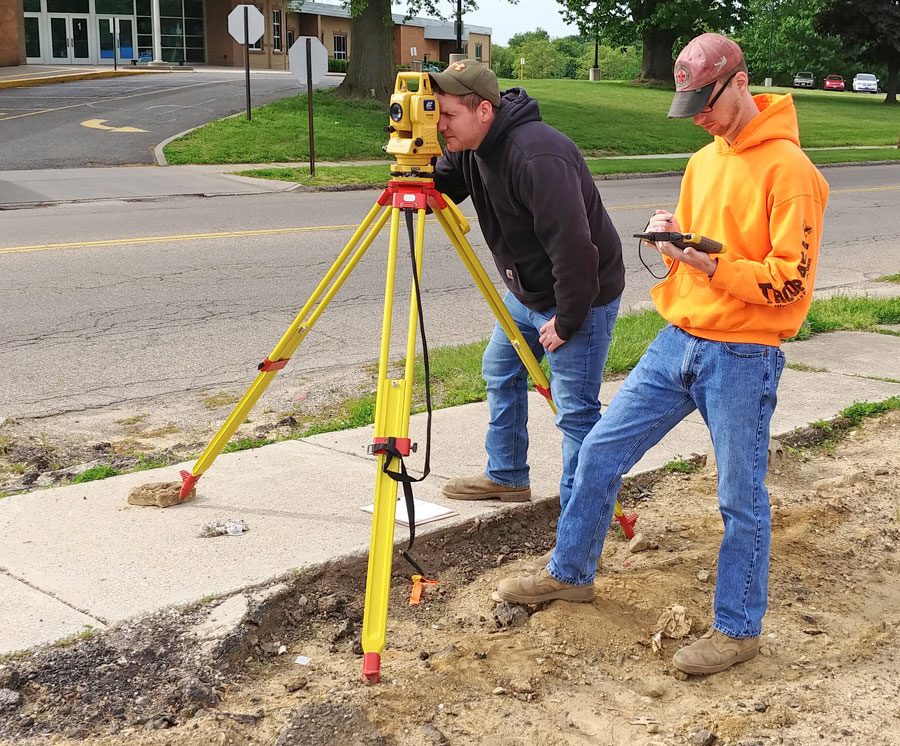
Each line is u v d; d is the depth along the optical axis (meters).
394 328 7.95
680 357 3.11
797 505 4.43
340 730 2.64
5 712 2.74
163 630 3.12
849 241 13.62
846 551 4.02
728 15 44.41
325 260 10.58
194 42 49.09
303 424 5.56
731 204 2.97
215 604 3.28
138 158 19.89
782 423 5.37
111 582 3.40
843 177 22.89
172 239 11.59
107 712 2.77
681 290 3.11
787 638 3.35
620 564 3.93
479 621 3.46
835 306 8.80
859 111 44.06
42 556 3.61
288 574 3.48
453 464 4.71
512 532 4.16
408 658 3.17
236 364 6.77
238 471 4.57
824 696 2.96
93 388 6.18
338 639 3.31
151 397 6.04
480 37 67.88
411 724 2.78
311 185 17.42
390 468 3.06
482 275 3.63
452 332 7.89
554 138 3.23
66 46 46.44
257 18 22.81
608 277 3.56
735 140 2.96
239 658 3.12
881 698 2.96
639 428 3.21
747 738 2.75
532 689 2.98
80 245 11.00
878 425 5.49
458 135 3.23
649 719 2.85
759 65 79.00
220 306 8.41
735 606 3.12
